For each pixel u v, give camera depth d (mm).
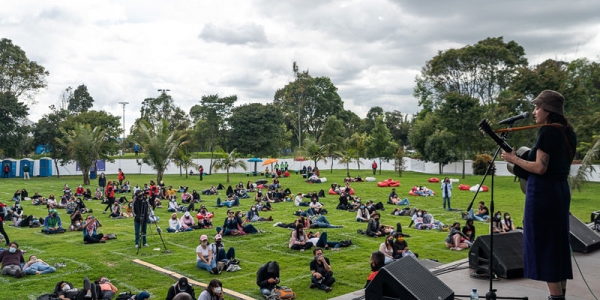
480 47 62344
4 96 58031
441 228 21609
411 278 6098
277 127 71312
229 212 20516
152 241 19125
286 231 21344
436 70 66188
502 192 37594
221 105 72688
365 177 53938
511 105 45531
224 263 14328
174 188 44000
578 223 9305
